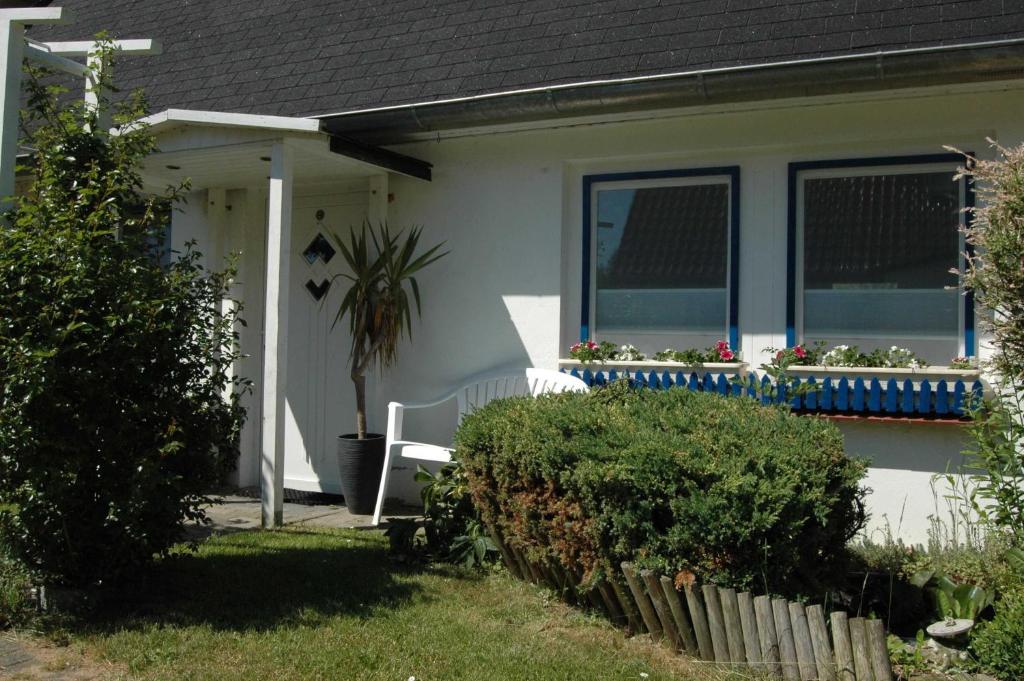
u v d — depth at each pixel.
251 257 8.55
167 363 4.79
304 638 4.34
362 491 7.16
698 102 6.17
